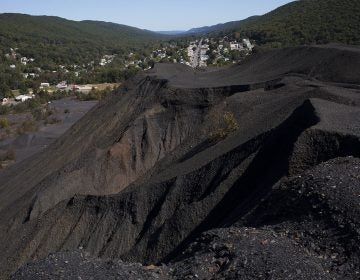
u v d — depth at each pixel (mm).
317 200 12383
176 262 12188
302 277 9875
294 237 11664
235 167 19938
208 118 31875
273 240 11570
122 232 21203
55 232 23109
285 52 47375
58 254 11984
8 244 24281
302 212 12461
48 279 10562
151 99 38000
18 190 35938
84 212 23078
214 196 19141
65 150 39719
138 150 33188
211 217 18453
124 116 39969
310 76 36219
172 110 35750
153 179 24812
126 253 19359
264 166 19062
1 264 23234
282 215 13039
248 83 36469
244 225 14000
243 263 10703
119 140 33375
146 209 21594
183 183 21281
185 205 20328
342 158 14727
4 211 30422
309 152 16594
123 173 31656
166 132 34469
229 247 11492
